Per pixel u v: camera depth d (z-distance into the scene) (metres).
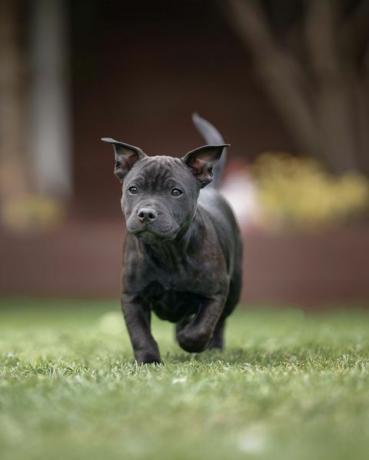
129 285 7.45
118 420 4.82
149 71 24.16
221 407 5.08
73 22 23.84
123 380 6.03
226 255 7.95
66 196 22.08
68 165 22.78
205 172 7.25
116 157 7.36
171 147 24.16
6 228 18.33
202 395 5.42
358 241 17.59
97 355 8.43
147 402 5.19
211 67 24.05
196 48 24.05
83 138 23.98
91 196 23.84
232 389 5.57
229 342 9.94
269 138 23.81
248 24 21.72
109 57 24.12
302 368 6.81
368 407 5.08
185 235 7.20
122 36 24.16
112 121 24.09
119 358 8.02
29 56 21.31
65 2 23.11
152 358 7.30
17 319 14.47
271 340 9.79
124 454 4.13
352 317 14.77
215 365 6.96
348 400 5.23
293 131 23.70
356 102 22.08
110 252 18.14
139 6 24.16
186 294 7.46
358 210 19.30
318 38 21.27
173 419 4.84
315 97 22.09
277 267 17.64
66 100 23.03
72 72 23.88
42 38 21.31
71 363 7.60
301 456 4.04
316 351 8.39
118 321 13.29
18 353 8.76
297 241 17.64
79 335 11.28
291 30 22.53
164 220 6.78
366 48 22.28
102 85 24.09
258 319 14.38
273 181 19.03
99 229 18.30
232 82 23.98
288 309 17.11
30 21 21.28
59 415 4.94
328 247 17.62
